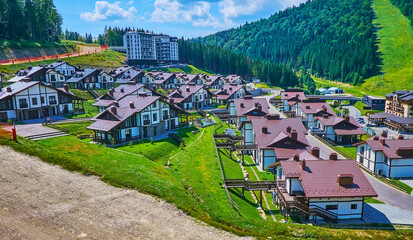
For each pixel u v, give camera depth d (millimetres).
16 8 140375
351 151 67750
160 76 142375
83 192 29594
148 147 55594
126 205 28391
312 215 34406
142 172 37688
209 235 25391
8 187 27766
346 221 35469
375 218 36594
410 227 34594
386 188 48000
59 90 75500
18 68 113688
